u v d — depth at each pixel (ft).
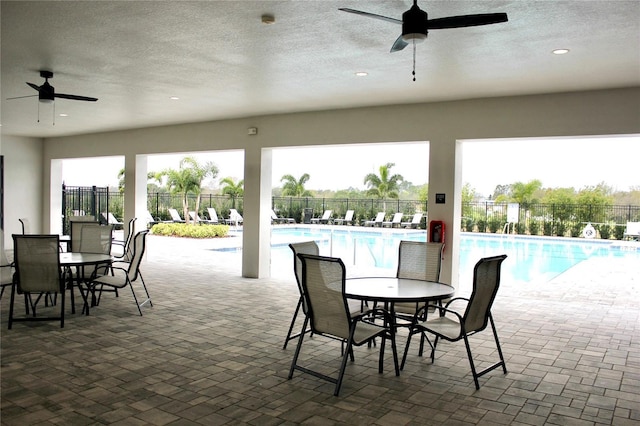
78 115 30.30
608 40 14.49
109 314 19.49
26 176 42.60
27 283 17.06
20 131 38.73
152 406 10.91
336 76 19.58
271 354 14.79
